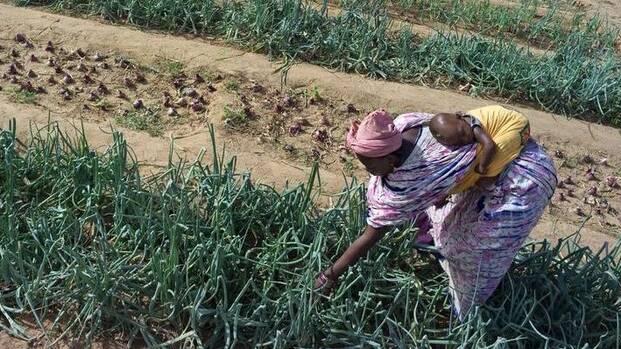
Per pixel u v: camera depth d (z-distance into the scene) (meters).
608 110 6.29
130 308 3.69
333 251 4.05
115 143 4.16
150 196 3.95
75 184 4.20
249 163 4.99
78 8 6.68
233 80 5.87
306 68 6.14
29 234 3.88
